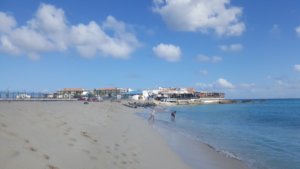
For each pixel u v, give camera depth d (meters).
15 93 62.75
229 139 27.81
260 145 24.41
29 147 9.85
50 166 8.98
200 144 23.48
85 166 10.22
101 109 50.22
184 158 17.30
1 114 13.89
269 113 80.19
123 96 176.88
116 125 28.03
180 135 28.97
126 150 15.42
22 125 12.62
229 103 193.12
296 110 96.25
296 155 20.02
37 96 72.81
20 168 8.02
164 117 62.53
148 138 23.06
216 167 15.81
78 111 31.42
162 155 16.78
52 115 19.81
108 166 11.14
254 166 16.55
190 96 192.25
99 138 16.31
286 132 35.31
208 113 80.69
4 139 9.69
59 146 11.41
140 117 55.25
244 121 52.22
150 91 191.75
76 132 15.60
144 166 13.05
